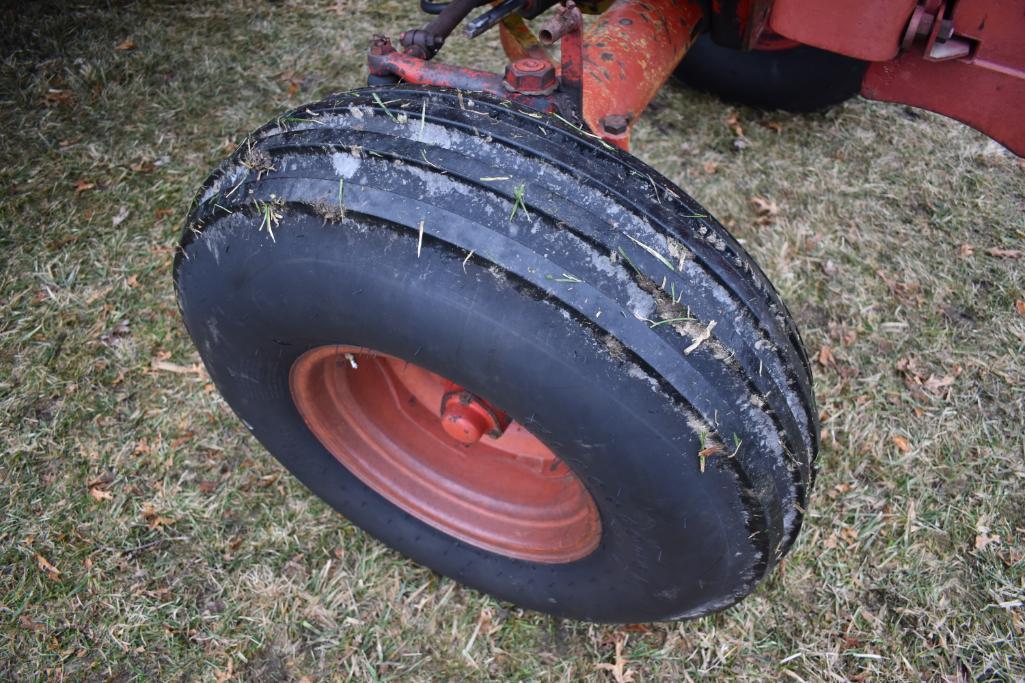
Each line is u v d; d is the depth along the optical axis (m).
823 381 2.80
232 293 1.57
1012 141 1.73
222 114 3.78
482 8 4.33
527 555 1.97
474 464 2.08
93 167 3.50
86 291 3.00
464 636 2.19
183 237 1.62
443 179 1.33
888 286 3.10
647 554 1.57
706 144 3.69
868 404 2.72
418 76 1.70
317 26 4.32
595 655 2.16
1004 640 2.17
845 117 3.86
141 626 2.17
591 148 1.43
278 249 1.44
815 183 3.51
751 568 1.56
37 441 2.55
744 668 2.13
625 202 1.35
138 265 3.10
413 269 1.33
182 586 2.25
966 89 1.73
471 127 1.37
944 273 3.15
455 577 2.18
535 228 1.29
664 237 1.35
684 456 1.34
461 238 1.28
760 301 1.43
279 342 1.64
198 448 2.57
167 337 2.87
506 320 1.30
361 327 1.46
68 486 2.46
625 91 2.14
